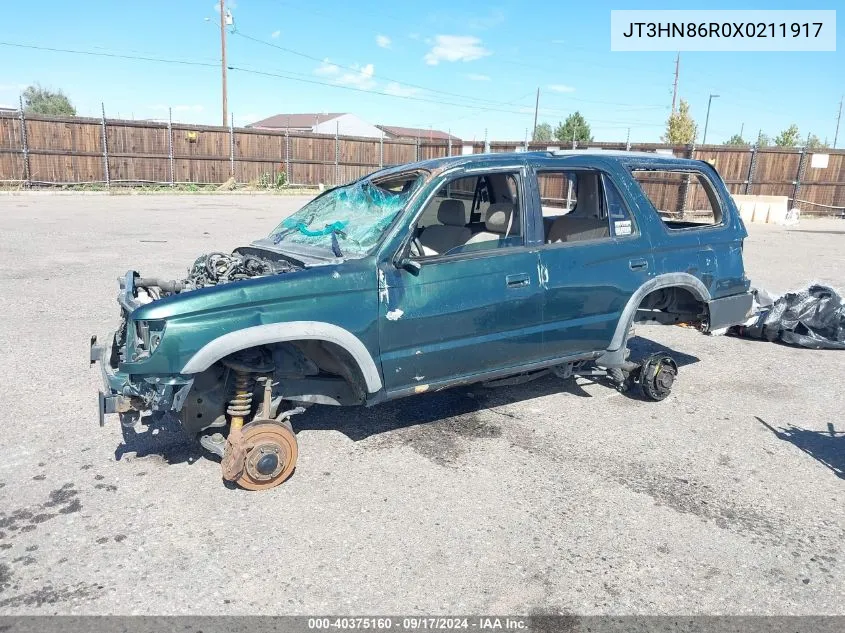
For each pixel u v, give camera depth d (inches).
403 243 157.2
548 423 195.2
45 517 138.2
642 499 151.1
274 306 142.6
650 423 196.4
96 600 112.9
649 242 196.7
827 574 124.4
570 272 181.0
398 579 120.4
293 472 161.0
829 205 1032.2
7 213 717.9
